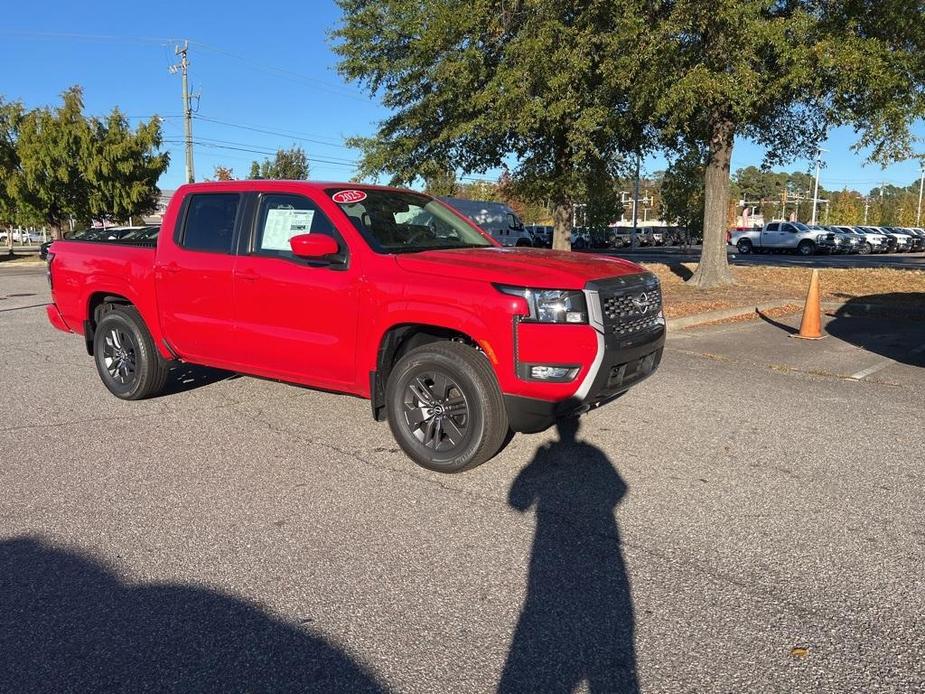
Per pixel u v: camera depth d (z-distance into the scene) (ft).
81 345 30.78
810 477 14.83
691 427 18.26
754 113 49.62
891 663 8.70
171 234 18.92
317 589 10.44
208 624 9.56
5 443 16.99
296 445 16.87
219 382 22.99
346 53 59.21
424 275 14.70
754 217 279.49
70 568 11.04
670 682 8.35
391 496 13.84
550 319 13.60
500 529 12.40
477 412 14.28
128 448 16.65
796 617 9.68
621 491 14.08
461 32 50.08
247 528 12.43
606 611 9.83
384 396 15.88
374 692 8.20
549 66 43.96
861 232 144.77
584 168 60.59
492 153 62.95
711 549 11.64
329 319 15.94
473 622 9.59
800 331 32.45
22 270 89.10
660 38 38.63
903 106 42.75
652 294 16.03
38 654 8.92
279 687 8.30
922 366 26.03
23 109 102.89
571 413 14.30
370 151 63.57
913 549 11.63
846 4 42.86
